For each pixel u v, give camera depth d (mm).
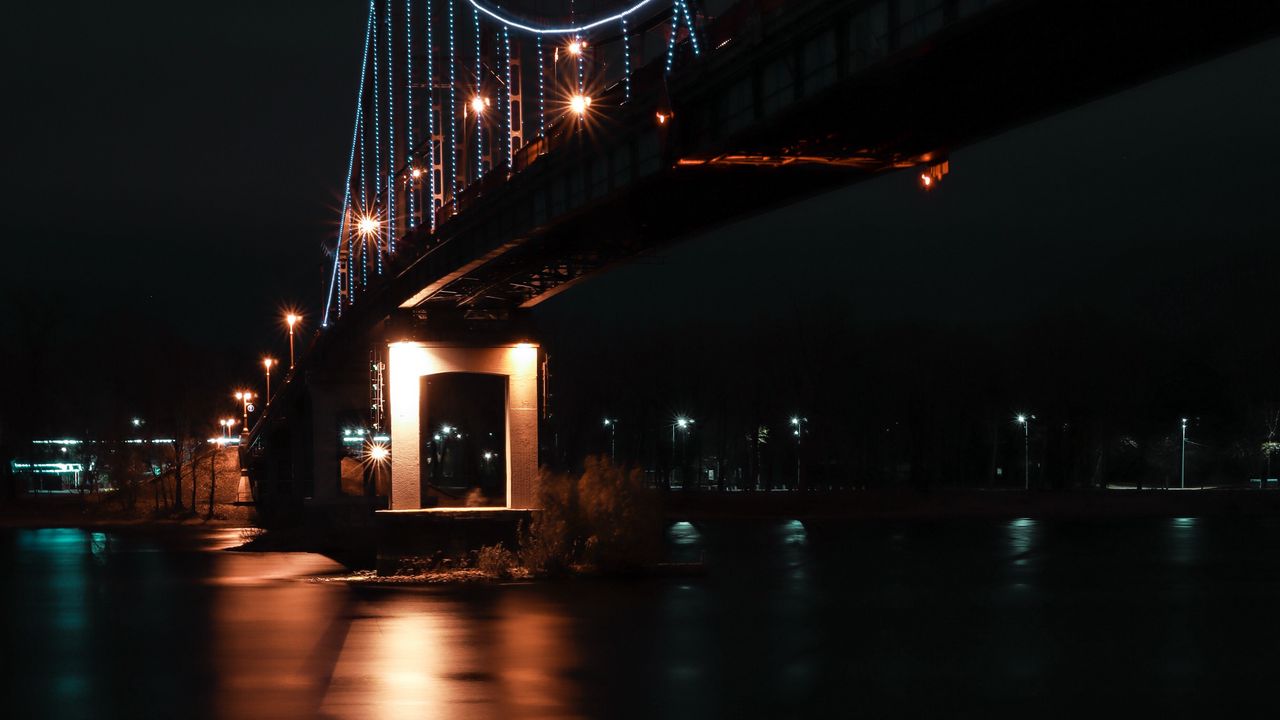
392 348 77062
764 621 49875
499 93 79250
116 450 167875
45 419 175000
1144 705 34188
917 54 31375
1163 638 46156
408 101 97688
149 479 169625
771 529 109875
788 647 43250
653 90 45344
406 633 47312
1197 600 57781
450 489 145500
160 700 35000
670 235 57031
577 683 36625
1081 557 80000
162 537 114500
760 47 38281
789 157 41156
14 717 33125
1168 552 83500
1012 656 41812
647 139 47188
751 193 47594
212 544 104938
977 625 49250
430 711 32844
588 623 49344
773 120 37781
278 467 155875
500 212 62844
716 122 42094
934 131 38156
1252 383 146625
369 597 60406
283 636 47375
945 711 33156
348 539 102812
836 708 33250
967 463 163000
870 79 33594
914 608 54594
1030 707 33781
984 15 28734
